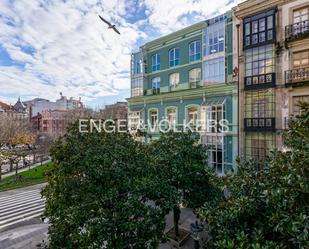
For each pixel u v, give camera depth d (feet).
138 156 27.20
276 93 52.31
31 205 67.05
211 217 17.08
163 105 78.02
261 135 54.65
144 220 22.15
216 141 62.69
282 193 12.85
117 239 20.72
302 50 48.85
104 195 22.33
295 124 14.92
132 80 91.30
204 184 34.37
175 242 35.27
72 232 22.00
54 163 26.32
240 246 12.42
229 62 61.36
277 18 52.16
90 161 23.18
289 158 14.65
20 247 39.99
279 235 13.85
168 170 31.71
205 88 64.90
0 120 141.69
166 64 79.61
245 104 57.57
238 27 58.85
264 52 53.98
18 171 112.88
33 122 267.80
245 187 17.30
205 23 67.26
